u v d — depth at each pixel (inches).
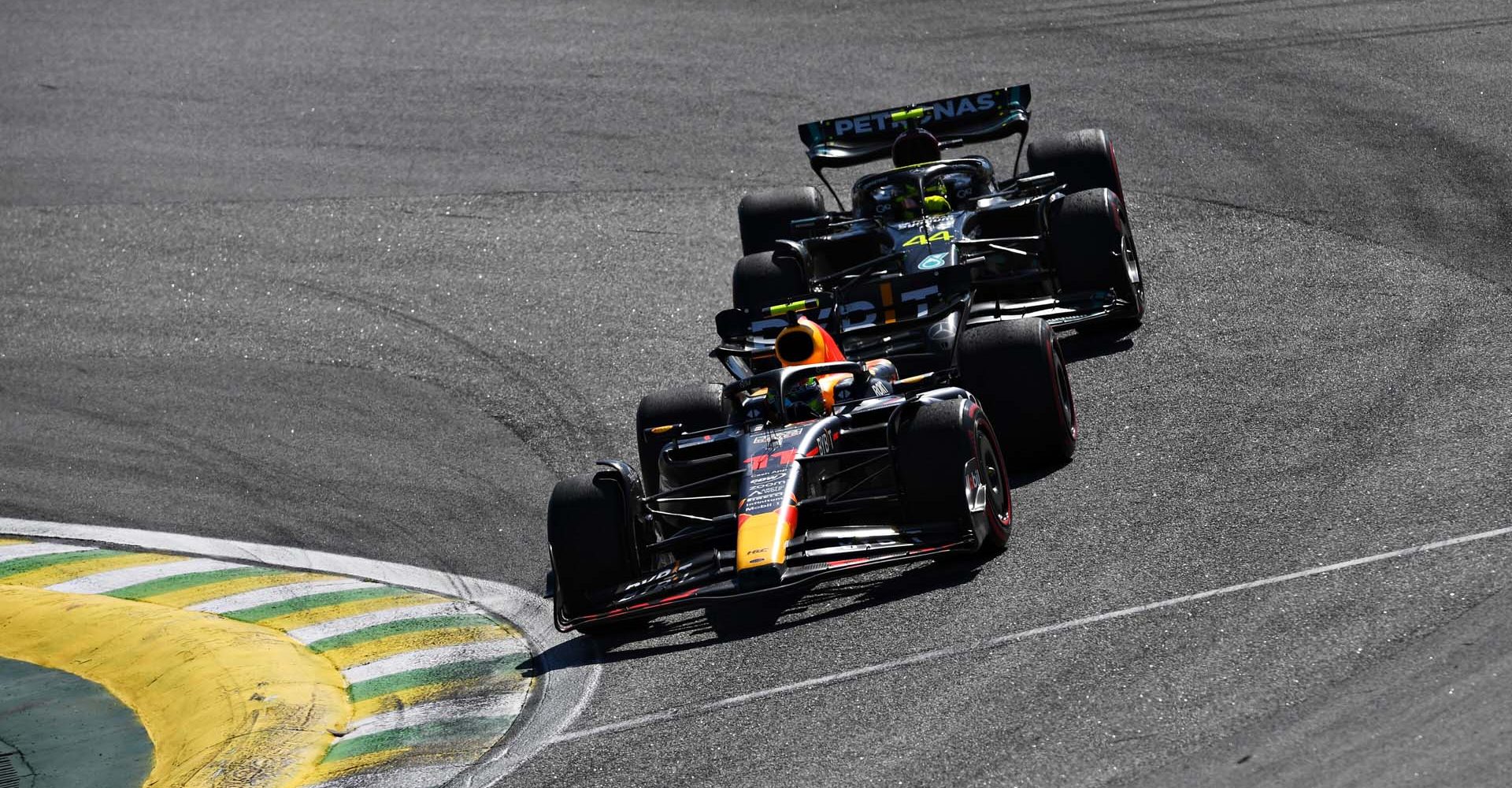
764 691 996.6
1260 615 927.7
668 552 1194.0
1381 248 1777.8
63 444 1973.4
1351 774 731.4
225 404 2037.4
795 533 1111.6
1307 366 1443.2
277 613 1417.3
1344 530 1037.2
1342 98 2348.7
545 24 3304.6
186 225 2645.2
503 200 2581.2
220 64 3292.3
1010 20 2957.7
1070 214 1603.1
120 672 1338.6
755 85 2861.7
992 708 885.8
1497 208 1835.6
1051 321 1562.5
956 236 1611.7
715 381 1857.8
